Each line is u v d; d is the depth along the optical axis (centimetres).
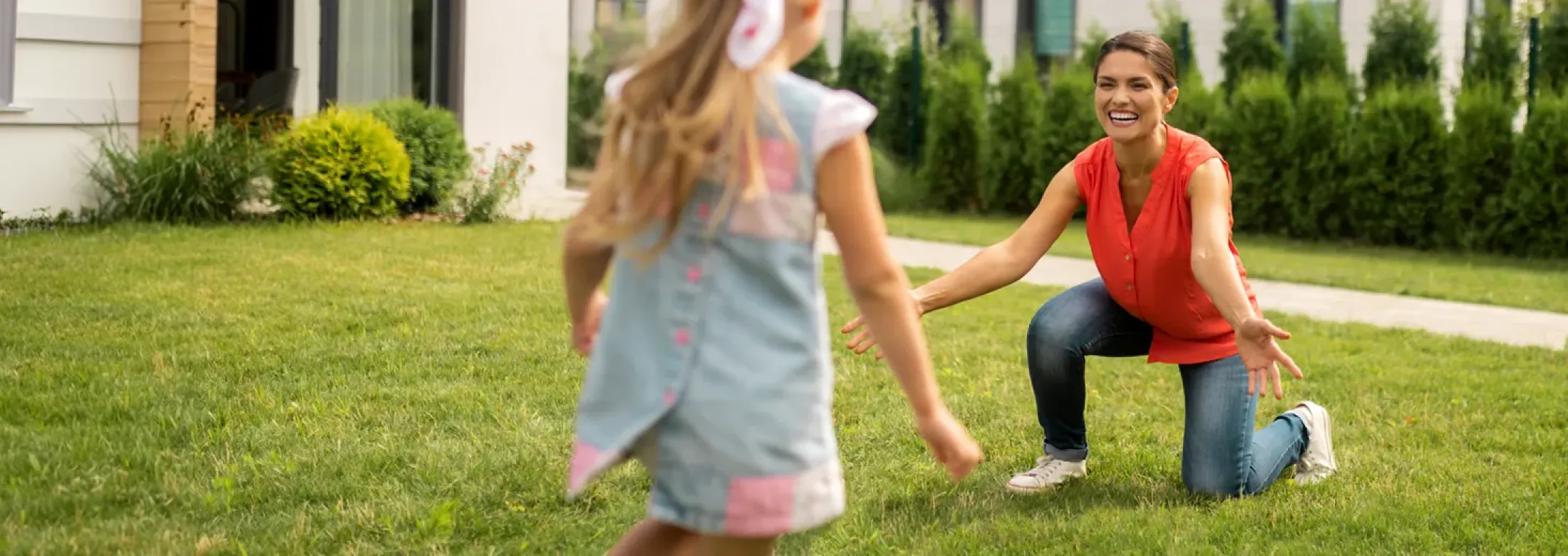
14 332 562
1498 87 1220
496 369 536
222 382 491
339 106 1138
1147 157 375
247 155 1022
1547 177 1175
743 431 205
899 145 1603
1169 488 409
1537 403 547
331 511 354
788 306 209
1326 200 1293
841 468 421
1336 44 1420
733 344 206
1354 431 492
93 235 890
